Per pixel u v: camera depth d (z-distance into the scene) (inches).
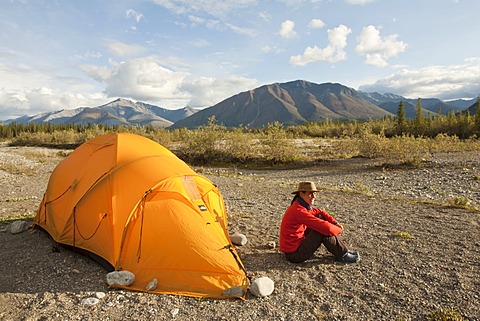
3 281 231.1
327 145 1545.3
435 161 920.9
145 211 251.1
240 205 466.6
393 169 872.3
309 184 262.8
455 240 305.7
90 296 211.9
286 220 262.8
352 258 261.9
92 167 292.4
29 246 295.0
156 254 237.5
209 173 880.9
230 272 227.0
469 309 191.9
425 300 203.6
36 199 493.7
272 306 200.8
